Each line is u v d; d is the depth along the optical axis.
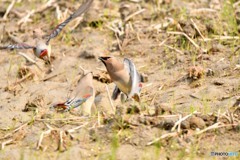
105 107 14.45
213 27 17.42
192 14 18.34
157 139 12.79
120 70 13.95
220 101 14.12
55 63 17.23
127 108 13.66
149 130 13.07
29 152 12.95
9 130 13.90
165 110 13.51
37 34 18.55
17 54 17.91
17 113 14.57
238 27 17.39
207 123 13.17
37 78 16.64
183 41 17.11
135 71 13.81
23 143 13.31
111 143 12.98
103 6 19.44
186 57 16.48
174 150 12.62
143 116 13.34
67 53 17.66
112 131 13.16
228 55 16.27
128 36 17.84
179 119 13.13
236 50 16.33
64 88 15.88
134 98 13.82
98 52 17.31
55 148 12.99
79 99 14.02
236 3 18.59
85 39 18.19
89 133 13.27
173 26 17.88
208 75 15.43
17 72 16.86
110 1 19.48
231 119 13.10
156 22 18.45
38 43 16.03
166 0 19.28
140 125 13.20
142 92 15.12
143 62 16.73
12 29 19.28
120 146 12.83
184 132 12.99
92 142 13.06
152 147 12.74
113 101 14.71
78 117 13.86
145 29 18.05
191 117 13.16
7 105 15.09
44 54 15.84
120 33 18.08
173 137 12.85
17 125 14.07
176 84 15.36
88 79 14.30
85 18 18.80
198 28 17.38
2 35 18.97
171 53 16.86
